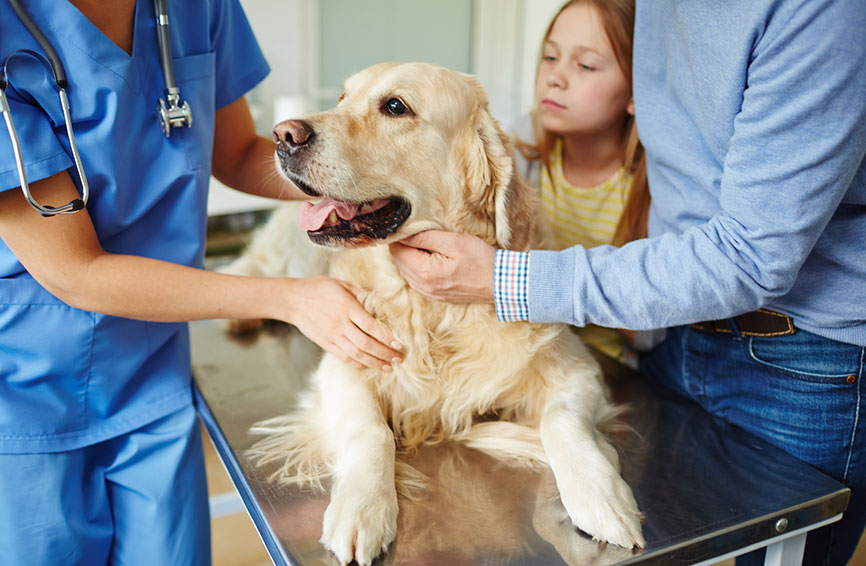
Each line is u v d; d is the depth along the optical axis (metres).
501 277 1.16
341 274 1.44
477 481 1.18
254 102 4.10
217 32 1.42
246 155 1.62
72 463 1.24
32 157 1.00
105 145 1.12
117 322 1.22
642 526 1.03
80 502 1.26
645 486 1.15
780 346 1.27
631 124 1.85
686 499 1.11
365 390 1.33
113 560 1.37
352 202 1.29
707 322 1.39
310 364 1.67
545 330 1.36
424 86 1.33
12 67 1.01
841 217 1.14
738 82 1.04
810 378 1.24
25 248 1.04
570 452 1.14
